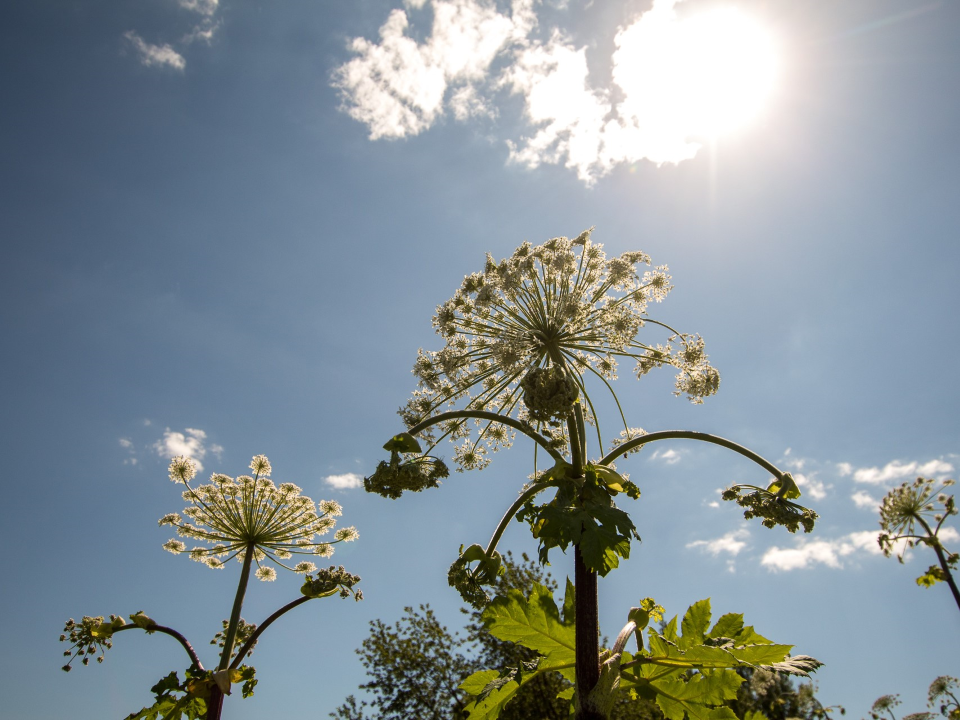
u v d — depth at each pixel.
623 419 5.91
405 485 4.42
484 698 4.14
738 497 4.86
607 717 3.67
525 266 5.57
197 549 8.37
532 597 4.07
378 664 21.70
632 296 6.02
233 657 7.18
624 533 3.89
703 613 4.02
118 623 7.25
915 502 10.62
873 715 10.55
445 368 6.03
